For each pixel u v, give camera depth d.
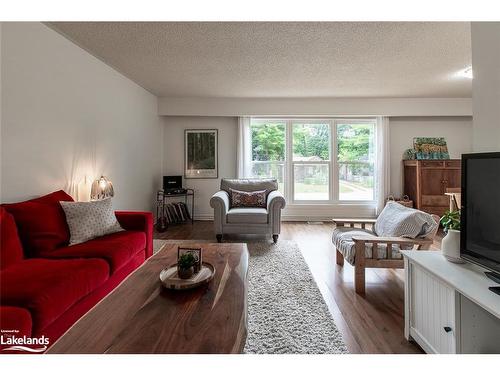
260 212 3.88
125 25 2.51
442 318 1.43
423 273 1.60
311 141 5.61
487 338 1.33
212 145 5.53
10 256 1.71
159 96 5.05
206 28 2.56
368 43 2.86
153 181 5.04
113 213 2.55
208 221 5.41
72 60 2.82
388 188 5.41
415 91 4.67
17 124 2.19
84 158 3.03
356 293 2.37
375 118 5.48
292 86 4.37
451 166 4.85
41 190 2.44
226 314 1.21
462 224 1.56
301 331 1.78
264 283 2.51
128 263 2.26
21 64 2.22
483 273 1.45
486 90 1.70
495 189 1.36
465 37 2.72
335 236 2.93
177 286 1.42
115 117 3.68
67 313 1.50
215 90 4.62
